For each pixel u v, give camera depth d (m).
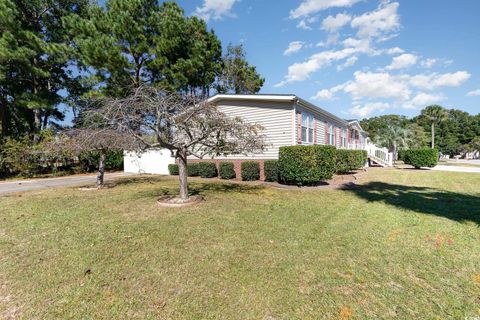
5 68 14.24
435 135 47.75
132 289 2.64
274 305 2.38
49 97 16.11
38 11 15.88
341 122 18.50
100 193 8.45
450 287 2.62
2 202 7.04
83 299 2.48
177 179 12.41
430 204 6.26
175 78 14.81
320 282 2.74
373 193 7.90
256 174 11.16
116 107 6.07
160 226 4.60
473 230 4.28
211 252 3.49
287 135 10.92
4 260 3.29
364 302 2.41
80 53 14.81
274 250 3.55
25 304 2.41
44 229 4.53
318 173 9.09
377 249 3.56
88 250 3.59
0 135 15.57
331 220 4.97
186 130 6.46
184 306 2.37
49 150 9.34
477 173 13.84
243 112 11.77
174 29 14.12
